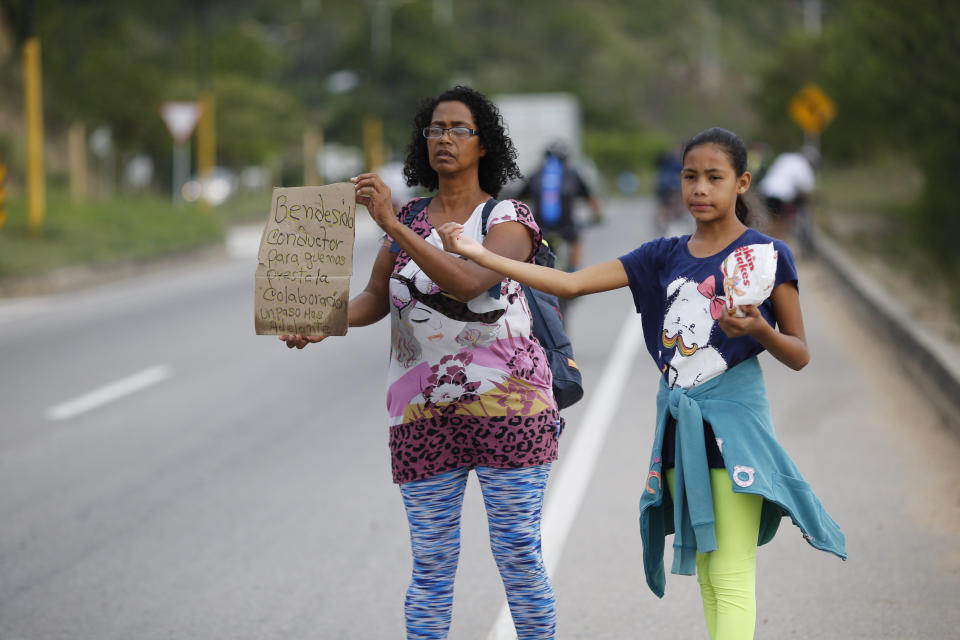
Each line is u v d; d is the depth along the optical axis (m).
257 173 134.88
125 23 124.94
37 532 16.64
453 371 10.09
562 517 16.58
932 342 24.84
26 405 25.27
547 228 29.98
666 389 10.12
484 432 10.16
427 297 10.03
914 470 18.45
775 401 23.95
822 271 48.12
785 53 112.88
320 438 21.94
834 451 19.81
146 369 29.39
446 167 10.16
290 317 9.82
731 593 9.68
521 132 101.50
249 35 172.75
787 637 12.38
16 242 53.12
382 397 25.70
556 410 10.53
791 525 16.19
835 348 30.27
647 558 10.44
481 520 16.80
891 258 47.81
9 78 96.31
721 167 9.79
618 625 12.81
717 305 9.80
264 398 25.78
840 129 85.31
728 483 9.72
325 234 9.74
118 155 105.12
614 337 32.44
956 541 15.16
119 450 21.27
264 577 14.65
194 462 20.33
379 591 14.08
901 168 76.81
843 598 13.39
